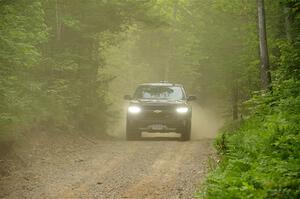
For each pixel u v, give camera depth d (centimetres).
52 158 1983
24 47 1780
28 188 1464
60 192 1409
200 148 2283
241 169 1268
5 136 1809
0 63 1755
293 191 910
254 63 3244
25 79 2192
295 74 2083
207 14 4119
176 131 2720
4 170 1664
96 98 3158
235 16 3859
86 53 2989
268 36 3069
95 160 1962
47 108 2412
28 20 2025
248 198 966
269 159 1212
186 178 1552
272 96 2189
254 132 1734
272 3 3002
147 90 2938
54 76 2606
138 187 1450
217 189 1091
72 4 2770
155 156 2036
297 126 1455
